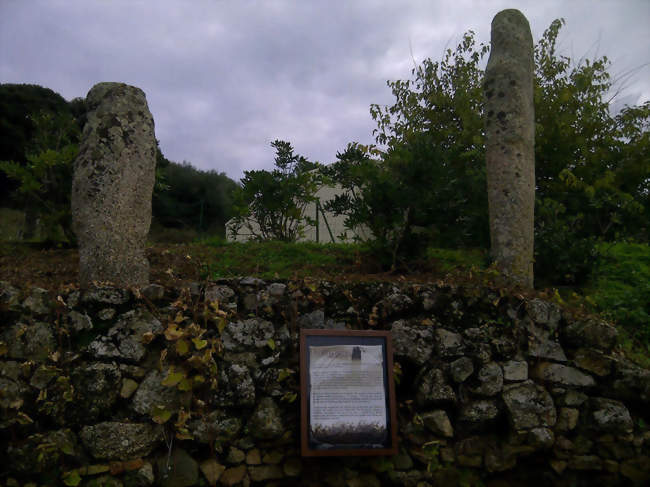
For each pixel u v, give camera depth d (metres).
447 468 3.97
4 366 3.47
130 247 3.89
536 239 6.00
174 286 3.91
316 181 7.55
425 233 5.58
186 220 19.11
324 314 4.17
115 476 3.40
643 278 6.12
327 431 3.58
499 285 4.56
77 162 3.94
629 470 4.13
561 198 8.35
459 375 4.12
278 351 3.91
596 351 4.35
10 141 16.66
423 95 11.59
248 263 5.76
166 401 3.55
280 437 3.76
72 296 3.63
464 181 6.41
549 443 4.07
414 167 5.27
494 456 4.07
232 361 3.79
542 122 9.77
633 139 9.80
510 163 4.97
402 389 4.11
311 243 6.84
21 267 5.09
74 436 3.41
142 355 3.60
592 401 4.24
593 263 5.96
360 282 4.34
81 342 3.57
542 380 4.25
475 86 11.07
